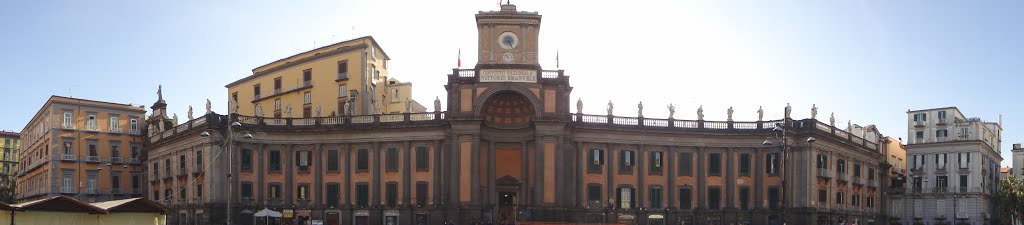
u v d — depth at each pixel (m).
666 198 78.62
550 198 73.06
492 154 75.31
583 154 76.94
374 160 76.75
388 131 76.50
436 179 74.25
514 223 70.62
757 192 79.25
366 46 90.88
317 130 77.88
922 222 105.00
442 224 73.12
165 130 91.19
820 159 80.44
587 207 76.12
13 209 43.66
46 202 44.41
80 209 45.25
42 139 103.06
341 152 78.00
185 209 80.00
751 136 79.88
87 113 100.81
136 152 103.50
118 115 103.31
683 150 79.88
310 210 77.06
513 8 75.88
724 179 79.94
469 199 72.69
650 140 79.00
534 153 74.81
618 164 78.00
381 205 75.88
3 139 148.50
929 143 106.44
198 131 78.19
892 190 107.94
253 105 101.38
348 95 90.19
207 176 76.50
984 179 104.88
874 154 94.56
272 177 77.88
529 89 74.00
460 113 73.44
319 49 96.88
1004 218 99.56
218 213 75.62
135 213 47.34
